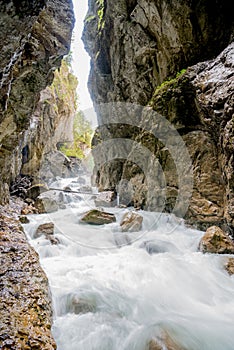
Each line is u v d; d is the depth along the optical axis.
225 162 5.45
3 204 7.94
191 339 2.83
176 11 7.51
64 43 6.35
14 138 6.90
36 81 6.25
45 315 2.54
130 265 4.80
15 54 3.61
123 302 3.60
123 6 9.77
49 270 4.49
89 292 3.75
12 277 2.98
